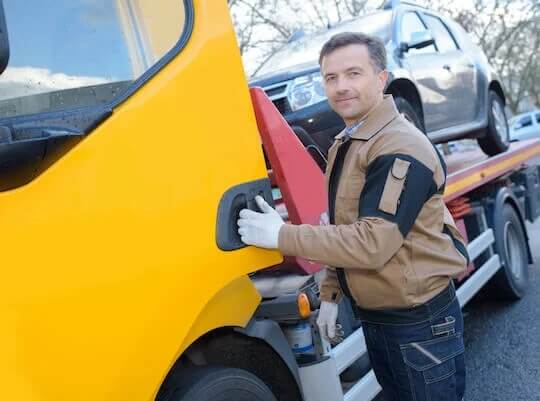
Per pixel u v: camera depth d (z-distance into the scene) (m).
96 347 1.72
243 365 2.54
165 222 1.92
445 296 2.43
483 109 7.09
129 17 2.06
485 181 5.67
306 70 5.00
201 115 2.11
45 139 1.61
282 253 2.23
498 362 4.82
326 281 2.78
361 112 2.39
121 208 1.81
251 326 2.49
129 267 1.81
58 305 1.66
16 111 1.80
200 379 2.21
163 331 1.88
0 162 1.56
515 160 6.71
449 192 4.77
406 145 2.20
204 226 2.05
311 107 4.75
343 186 2.37
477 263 5.51
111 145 1.82
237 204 2.19
